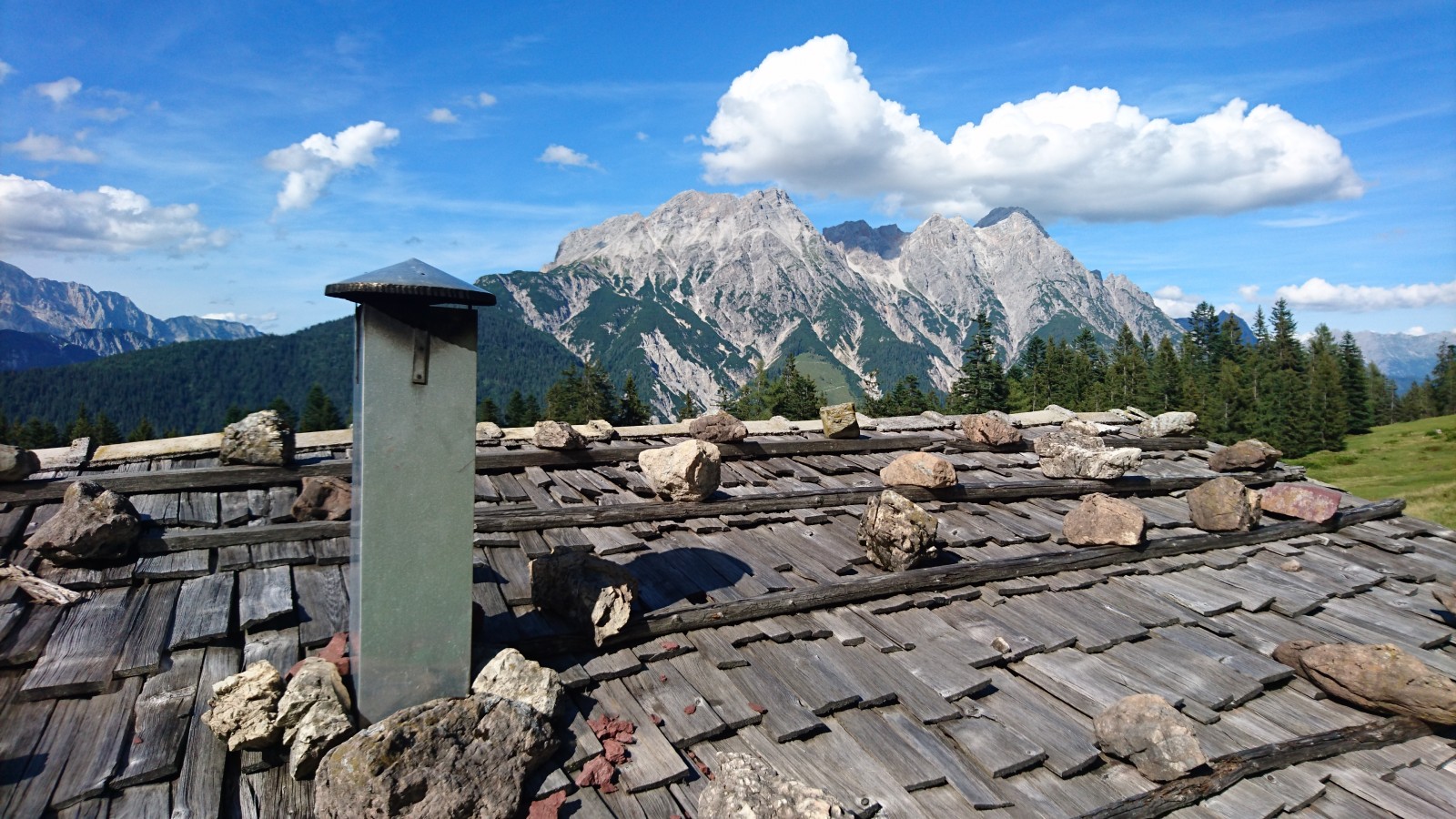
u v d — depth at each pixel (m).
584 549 5.80
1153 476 9.83
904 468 8.16
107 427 90.56
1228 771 4.77
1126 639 6.13
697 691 4.76
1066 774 4.48
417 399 4.01
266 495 6.26
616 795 3.94
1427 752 5.48
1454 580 8.31
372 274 3.94
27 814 3.35
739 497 7.38
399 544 4.01
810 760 4.32
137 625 4.56
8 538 5.34
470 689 4.30
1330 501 8.98
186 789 3.60
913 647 5.53
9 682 4.14
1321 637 6.70
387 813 3.42
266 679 3.80
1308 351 109.62
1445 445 69.94
